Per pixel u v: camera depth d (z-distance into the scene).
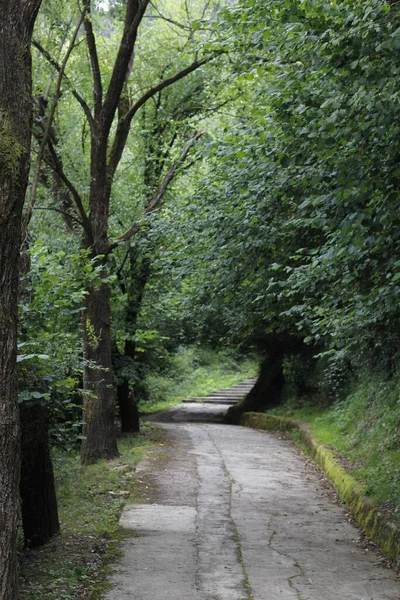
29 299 6.93
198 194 11.50
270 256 10.73
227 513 9.01
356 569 6.73
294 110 7.11
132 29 12.36
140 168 17.03
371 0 6.15
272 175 9.11
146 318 17.55
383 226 6.39
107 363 13.05
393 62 5.99
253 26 8.68
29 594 5.73
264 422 20.72
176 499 9.73
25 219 6.92
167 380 32.75
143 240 13.95
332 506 9.79
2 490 3.85
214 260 11.82
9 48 4.08
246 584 6.11
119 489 10.33
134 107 13.52
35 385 6.33
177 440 16.47
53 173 15.25
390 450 10.71
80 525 8.26
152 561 6.74
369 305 7.20
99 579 6.15
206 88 15.92
